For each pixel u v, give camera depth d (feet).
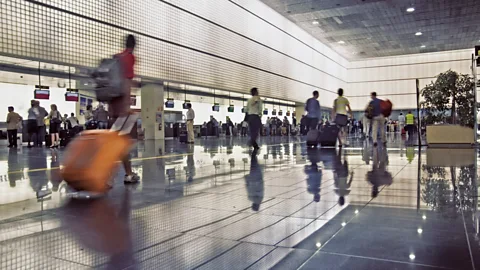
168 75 42.88
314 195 9.74
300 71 74.95
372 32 74.18
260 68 61.00
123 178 13.37
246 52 57.41
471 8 56.59
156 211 8.19
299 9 61.11
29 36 29.07
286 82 69.26
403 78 101.40
